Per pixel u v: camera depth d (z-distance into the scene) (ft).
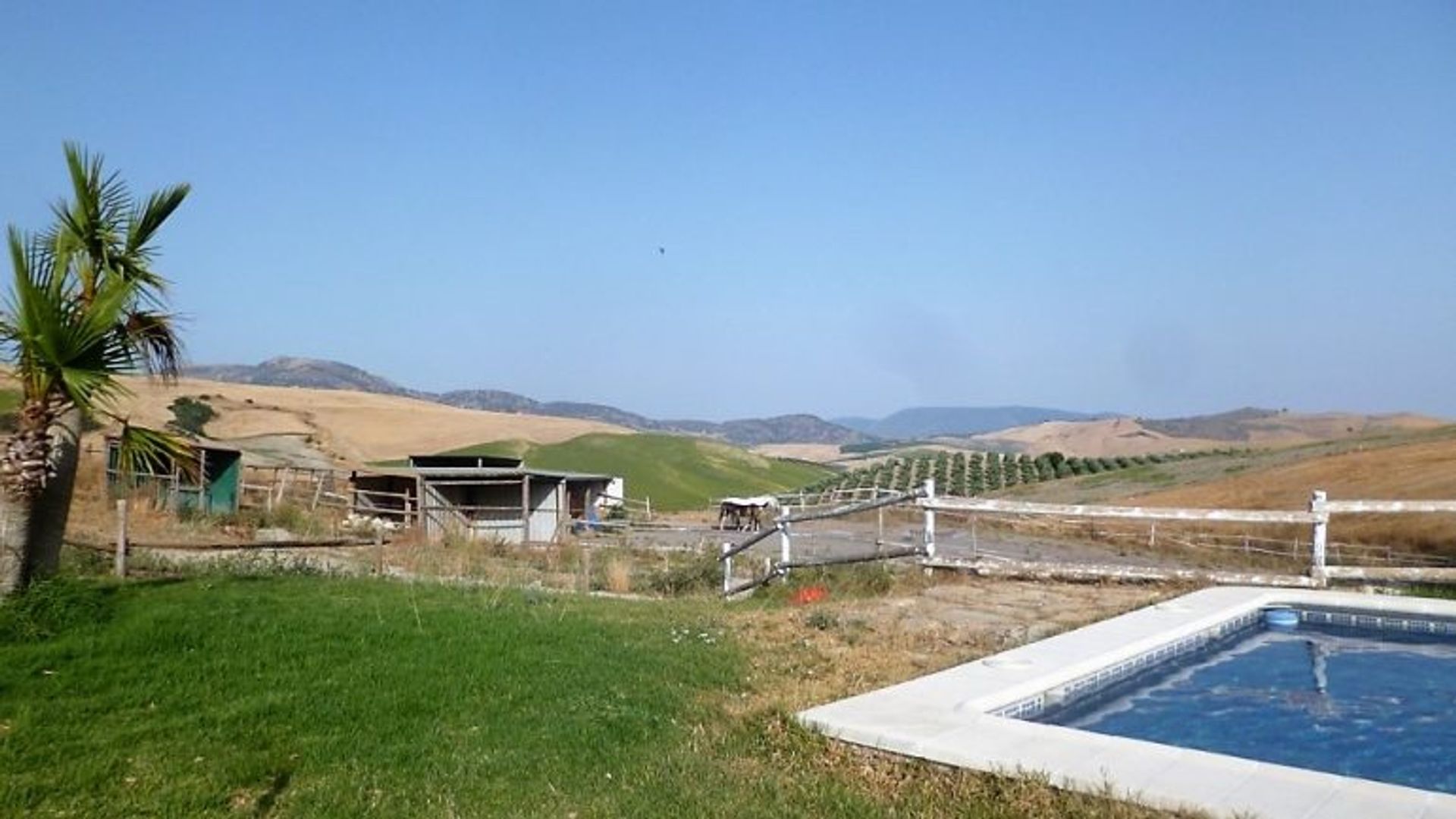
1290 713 27.61
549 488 132.57
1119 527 119.85
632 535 113.60
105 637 27.96
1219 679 31.17
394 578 47.50
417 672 26.96
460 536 84.38
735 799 18.85
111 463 76.69
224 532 68.08
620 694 25.66
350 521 90.48
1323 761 23.54
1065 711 26.76
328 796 18.74
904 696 24.11
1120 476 200.75
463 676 26.71
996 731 21.16
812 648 31.81
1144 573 45.01
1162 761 19.03
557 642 31.55
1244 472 169.17
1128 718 27.20
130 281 31.04
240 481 94.84
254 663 26.94
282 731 22.08
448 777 19.86
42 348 29.32
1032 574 46.98
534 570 65.72
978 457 298.76
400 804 18.57
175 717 22.59
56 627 28.30
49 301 29.30
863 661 29.71
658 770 20.38
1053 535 111.65
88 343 29.89
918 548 50.37
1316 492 42.91
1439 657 33.78
